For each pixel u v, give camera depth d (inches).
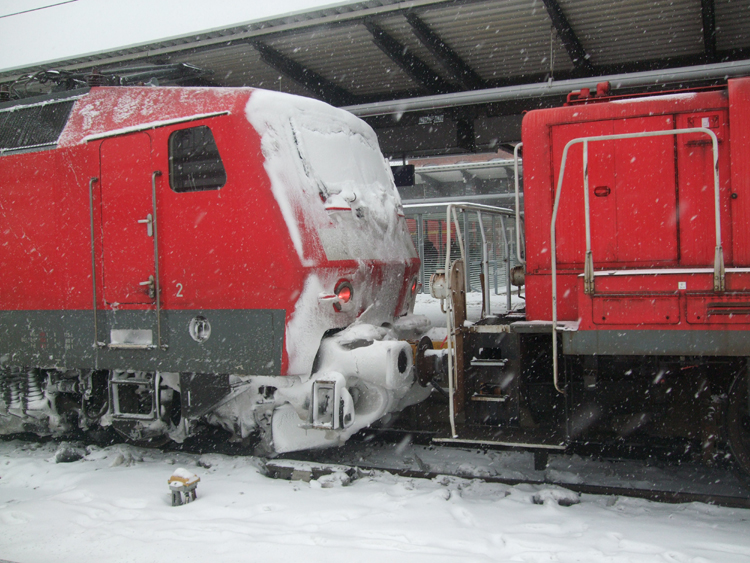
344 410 182.2
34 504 172.2
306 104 205.9
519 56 331.3
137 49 307.6
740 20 285.6
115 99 213.0
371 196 223.8
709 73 283.7
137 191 199.9
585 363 181.5
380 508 164.9
